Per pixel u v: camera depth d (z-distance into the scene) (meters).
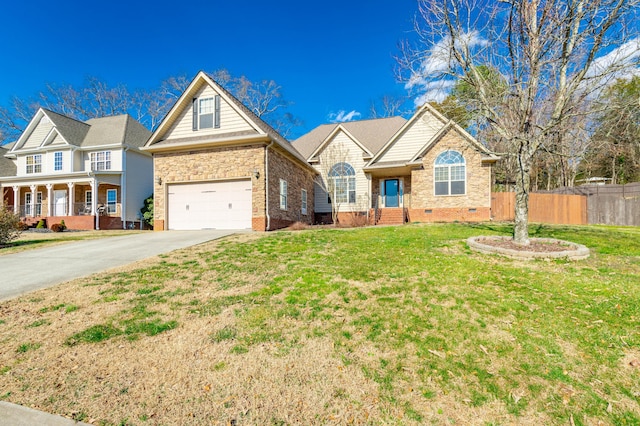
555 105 7.52
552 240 8.27
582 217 17.03
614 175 23.12
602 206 16.72
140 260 7.39
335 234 10.27
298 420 2.54
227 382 2.97
